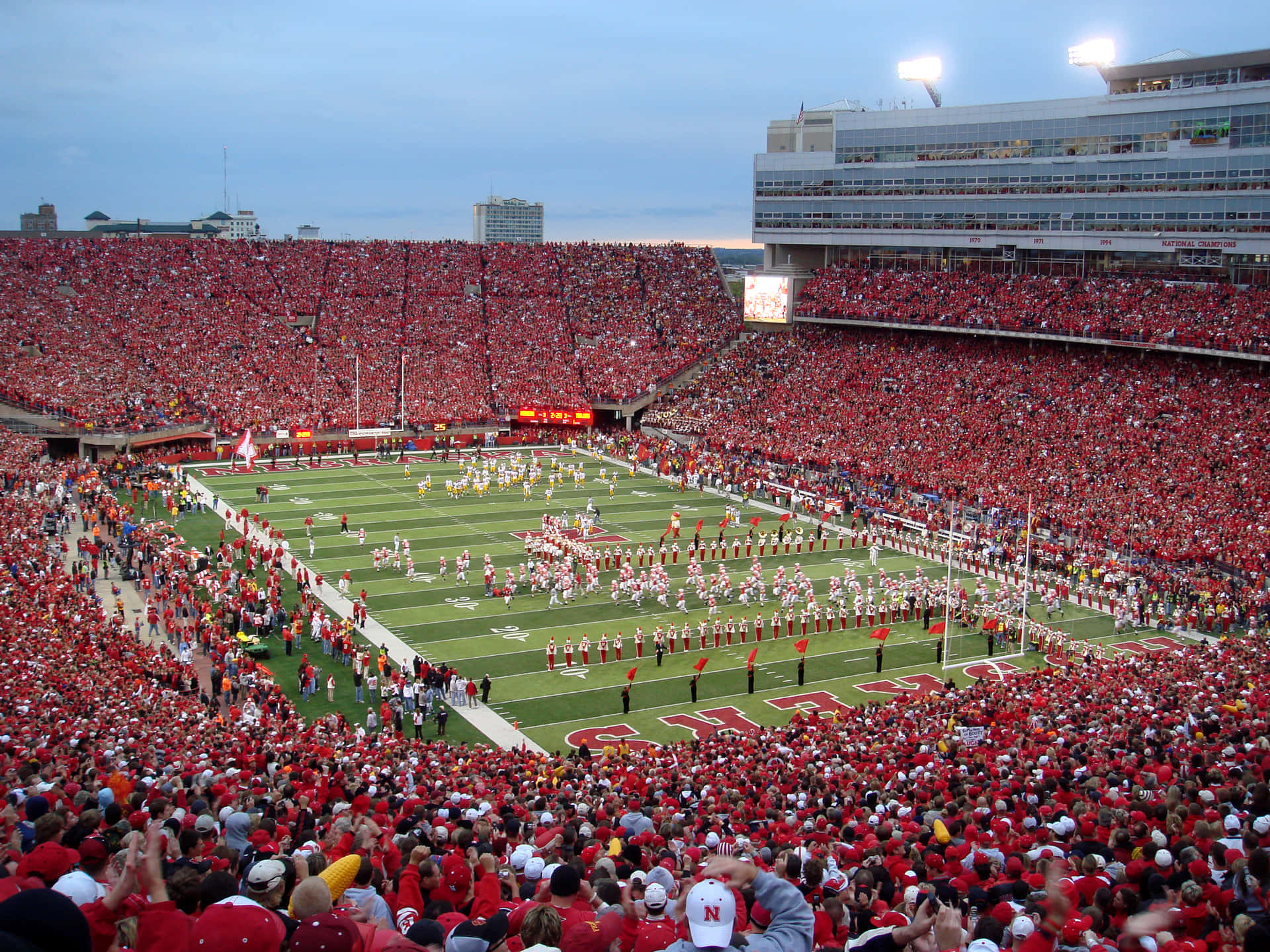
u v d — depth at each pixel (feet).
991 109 282.97
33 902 16.44
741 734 105.19
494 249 361.71
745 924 25.00
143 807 50.39
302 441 277.64
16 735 74.08
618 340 329.52
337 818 48.62
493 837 51.13
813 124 333.62
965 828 50.75
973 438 237.04
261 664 136.26
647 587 163.94
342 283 333.83
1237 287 238.07
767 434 270.05
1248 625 152.35
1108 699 96.53
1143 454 210.18
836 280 314.55
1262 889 32.17
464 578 172.76
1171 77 252.01
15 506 179.63
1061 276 273.13
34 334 278.46
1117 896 35.68
